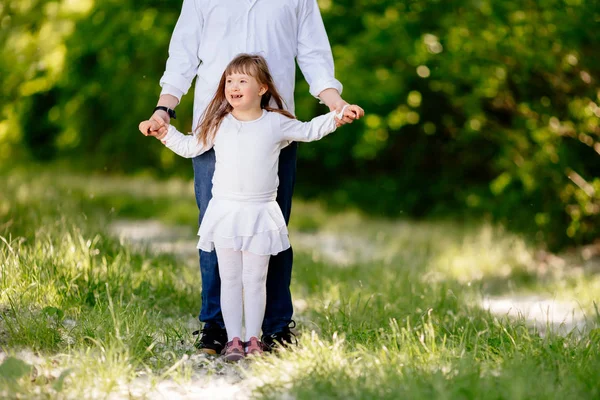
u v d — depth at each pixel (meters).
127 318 6.55
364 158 26.48
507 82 17.00
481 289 10.48
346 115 5.96
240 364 5.98
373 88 21.91
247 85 5.90
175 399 5.20
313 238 18.03
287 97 6.44
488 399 4.86
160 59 26.34
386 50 21.61
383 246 16.27
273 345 6.41
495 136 17.70
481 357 6.13
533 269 13.69
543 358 5.91
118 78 26.81
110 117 29.39
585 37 14.58
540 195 16.23
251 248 5.95
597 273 12.80
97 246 9.83
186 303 8.79
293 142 6.45
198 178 6.44
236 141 5.95
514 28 14.83
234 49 6.30
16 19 16.88
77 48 21.66
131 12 22.67
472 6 15.62
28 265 7.66
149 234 16.41
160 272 9.78
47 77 19.62
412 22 20.30
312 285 11.29
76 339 6.14
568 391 5.12
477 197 20.17
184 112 26.17
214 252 6.39
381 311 8.23
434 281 10.68
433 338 6.09
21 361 5.20
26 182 16.44
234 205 5.97
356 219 21.69
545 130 15.80
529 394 4.94
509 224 16.94
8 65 17.55
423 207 25.27
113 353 5.59
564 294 10.57
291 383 5.29
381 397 4.91
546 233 15.61
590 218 15.55
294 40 6.50
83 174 27.08
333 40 23.03
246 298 6.10
